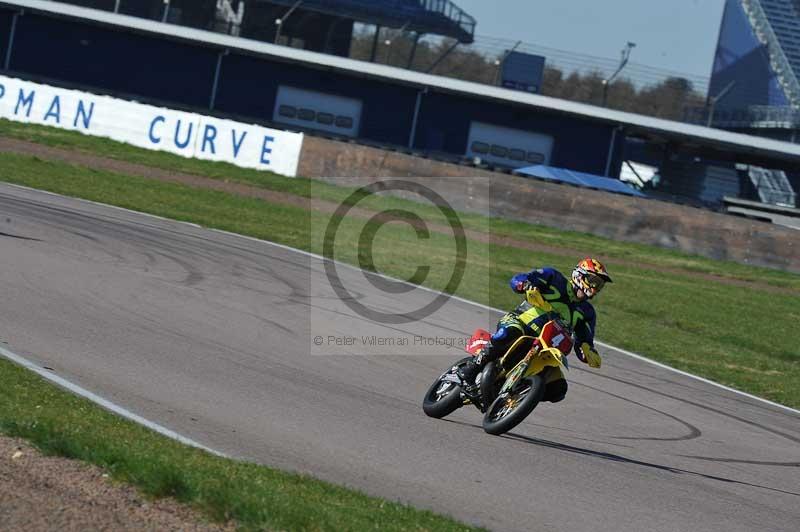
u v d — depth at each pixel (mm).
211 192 101625
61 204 74875
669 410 40156
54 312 39781
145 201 86875
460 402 31891
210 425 27438
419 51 181375
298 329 44281
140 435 24312
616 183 137625
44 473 19609
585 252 98812
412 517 20672
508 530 21859
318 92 181750
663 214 106562
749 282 95812
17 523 17000
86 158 112375
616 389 42719
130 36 182000
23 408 24609
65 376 30438
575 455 30125
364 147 112125
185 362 34969
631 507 25031
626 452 31812
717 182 189625
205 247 64938
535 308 30312
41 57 182750
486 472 26578
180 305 45312
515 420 29781
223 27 188125
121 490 19266
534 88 178750
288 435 27609
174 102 182250
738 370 53188
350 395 33969
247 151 118625
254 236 75875
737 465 32406
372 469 25438
